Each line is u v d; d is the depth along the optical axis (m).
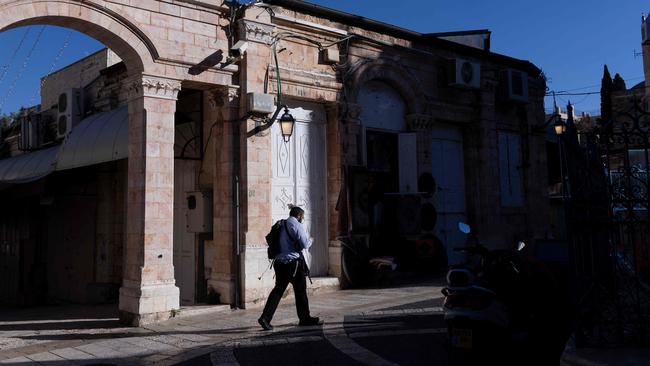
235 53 10.92
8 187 14.02
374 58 13.80
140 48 9.83
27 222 15.52
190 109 12.51
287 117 11.23
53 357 7.16
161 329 8.88
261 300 10.79
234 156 11.02
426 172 14.70
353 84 13.18
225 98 11.09
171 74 10.19
